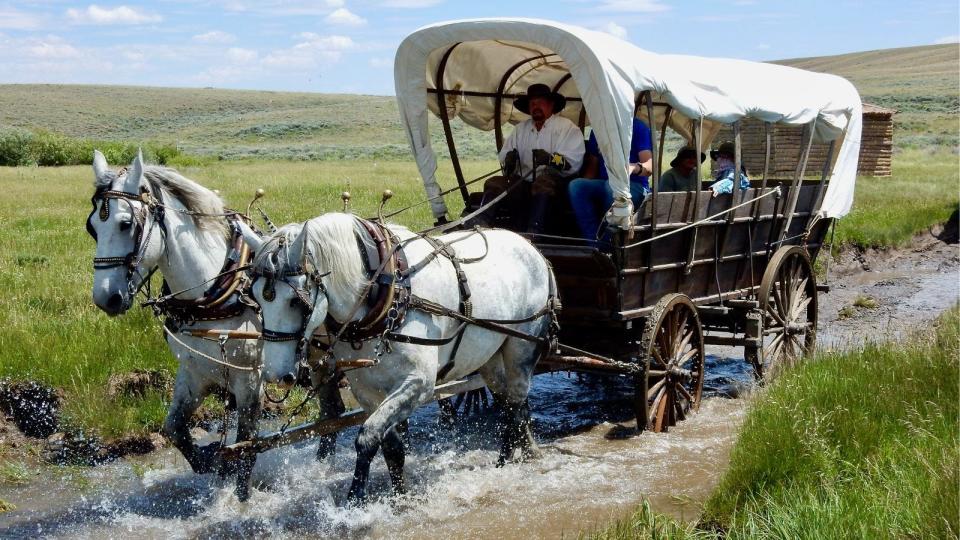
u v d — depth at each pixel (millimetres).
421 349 6215
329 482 7164
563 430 8516
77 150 49688
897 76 132750
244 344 6441
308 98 149000
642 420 8133
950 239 20812
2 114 113688
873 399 7539
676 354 8469
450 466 7574
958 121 79438
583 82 7039
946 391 7711
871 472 6211
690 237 8398
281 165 45625
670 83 7699
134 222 6062
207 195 6461
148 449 7906
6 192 25266
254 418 6547
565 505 6738
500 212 8562
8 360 8430
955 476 5516
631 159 8664
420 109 8242
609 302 7914
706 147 10875
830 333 12406
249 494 6812
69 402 8023
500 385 7477
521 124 8781
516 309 7070
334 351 6172
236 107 134250
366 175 33312
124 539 6172
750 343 9203
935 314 13766
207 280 6355
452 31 7641
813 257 11219
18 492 6996
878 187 27953
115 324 9508
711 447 7984
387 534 6207
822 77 10500
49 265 13164
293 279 5539
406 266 6156
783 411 7258
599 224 8203
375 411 6098
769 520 5598
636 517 6070
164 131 108188
